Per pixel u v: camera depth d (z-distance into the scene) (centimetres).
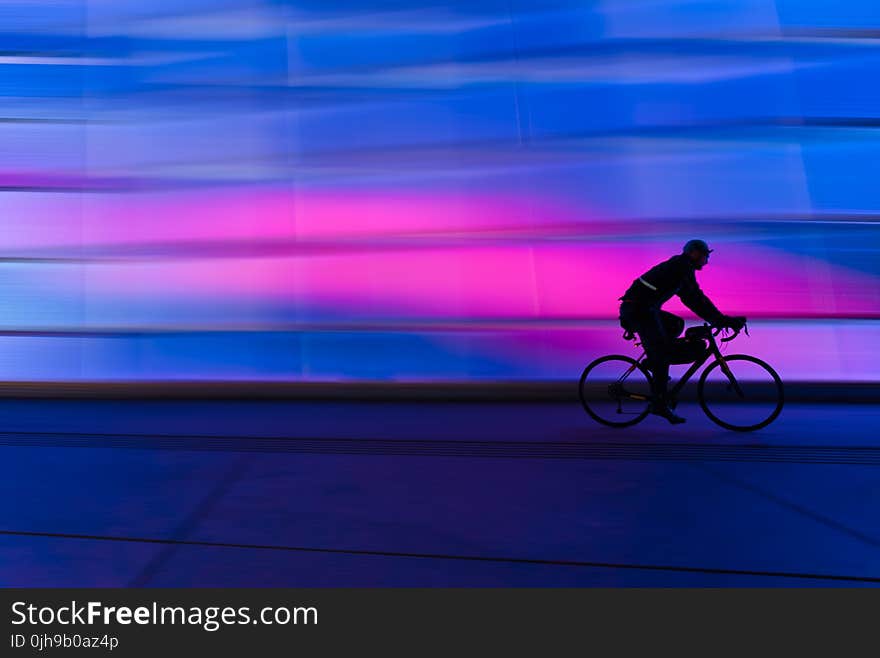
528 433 656
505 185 904
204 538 374
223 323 903
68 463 532
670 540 376
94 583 319
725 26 911
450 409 799
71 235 909
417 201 907
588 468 523
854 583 327
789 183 892
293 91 919
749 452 577
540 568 339
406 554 354
